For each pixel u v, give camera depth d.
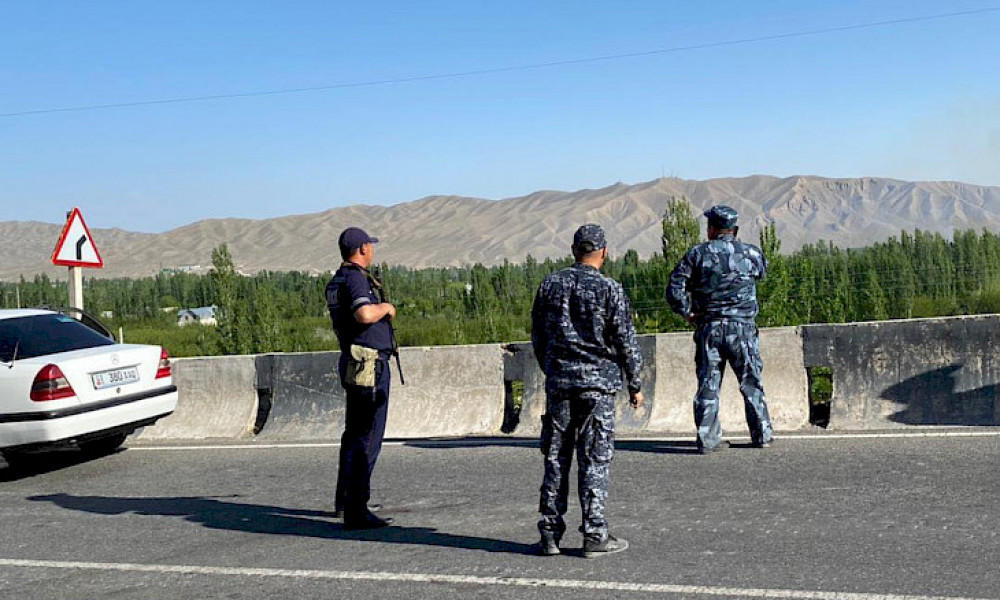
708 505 6.73
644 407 10.22
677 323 44.72
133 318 147.75
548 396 5.80
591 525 5.69
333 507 7.57
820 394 11.44
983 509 6.14
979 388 9.04
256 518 7.35
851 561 5.28
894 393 9.37
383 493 7.90
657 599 4.89
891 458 7.71
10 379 9.20
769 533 5.93
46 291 195.50
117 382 9.73
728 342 8.45
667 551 5.71
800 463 7.80
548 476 5.80
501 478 8.12
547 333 5.84
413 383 11.32
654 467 8.07
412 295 134.38
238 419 11.92
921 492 6.64
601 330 5.71
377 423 6.85
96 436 9.52
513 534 6.36
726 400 10.02
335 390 11.62
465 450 9.51
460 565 5.72
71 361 9.34
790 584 4.97
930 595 4.69
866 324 9.66
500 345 11.08
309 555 6.17
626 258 110.56
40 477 9.70
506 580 5.37
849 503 6.51
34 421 9.09
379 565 5.84
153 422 10.16
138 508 7.95
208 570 5.96
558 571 5.47
